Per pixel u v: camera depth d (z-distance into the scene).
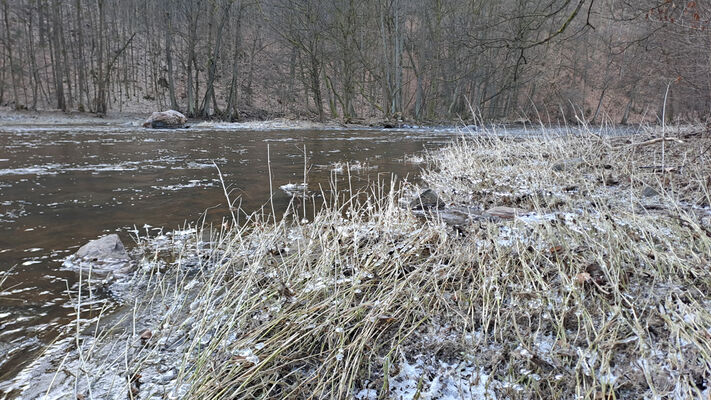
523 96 33.81
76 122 19.08
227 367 1.95
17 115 20.36
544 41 5.85
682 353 1.87
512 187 5.06
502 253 2.86
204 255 3.47
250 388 1.82
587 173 5.62
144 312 2.54
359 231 3.40
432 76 27.91
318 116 26.56
